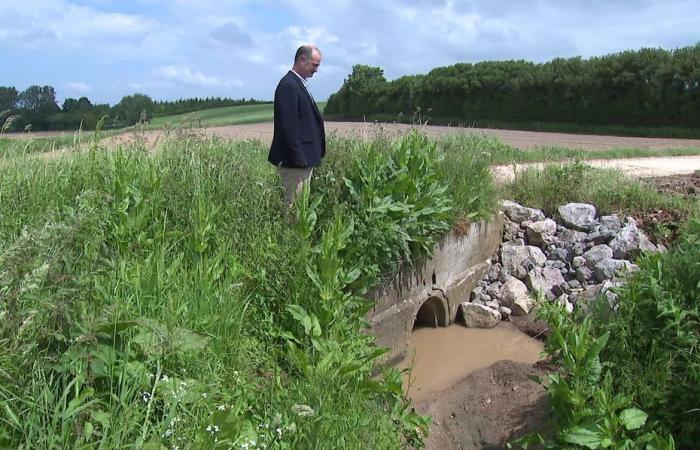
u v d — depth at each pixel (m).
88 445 2.97
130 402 3.36
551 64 34.53
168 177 5.94
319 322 5.01
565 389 4.55
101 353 3.38
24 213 5.25
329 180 6.41
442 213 7.00
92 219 4.10
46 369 3.27
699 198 9.26
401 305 6.84
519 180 10.33
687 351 4.71
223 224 5.64
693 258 5.15
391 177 6.62
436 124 36.69
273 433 3.88
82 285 3.46
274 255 5.30
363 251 5.97
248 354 4.60
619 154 15.74
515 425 5.47
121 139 6.86
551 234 9.12
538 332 7.77
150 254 4.78
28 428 3.01
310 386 4.23
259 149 8.73
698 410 4.44
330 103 45.22
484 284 8.59
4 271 3.21
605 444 4.21
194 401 3.63
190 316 4.33
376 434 4.28
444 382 6.61
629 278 5.52
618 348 4.93
